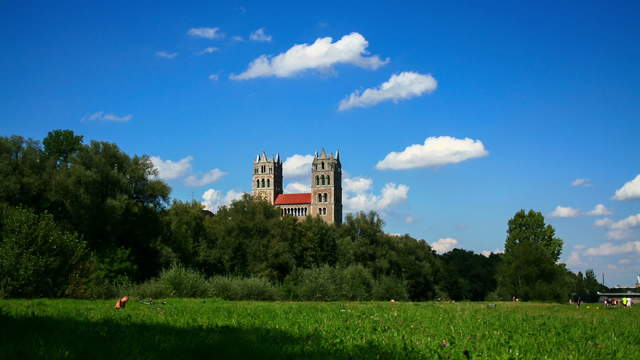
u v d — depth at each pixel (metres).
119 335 14.10
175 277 51.84
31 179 65.94
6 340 12.48
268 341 13.96
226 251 92.56
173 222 92.06
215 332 15.56
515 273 97.38
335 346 13.71
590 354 13.98
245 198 104.88
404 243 137.00
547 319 25.11
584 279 195.38
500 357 13.13
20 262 36.91
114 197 73.56
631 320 26.94
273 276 89.94
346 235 119.31
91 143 76.81
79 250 41.84
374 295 75.44
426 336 16.42
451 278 149.75
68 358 10.88
